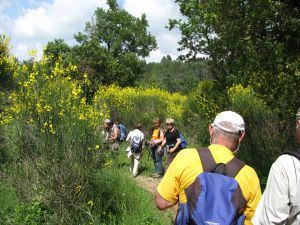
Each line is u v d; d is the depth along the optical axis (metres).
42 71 6.79
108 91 21.23
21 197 6.73
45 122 6.46
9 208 6.54
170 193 2.85
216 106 13.61
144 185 10.38
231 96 12.72
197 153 2.84
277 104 9.78
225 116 2.92
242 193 2.65
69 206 6.23
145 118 19.80
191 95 19.50
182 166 2.80
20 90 6.79
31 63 6.88
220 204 2.58
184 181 2.76
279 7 9.45
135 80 59.94
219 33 10.24
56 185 6.26
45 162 6.33
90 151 6.56
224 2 9.62
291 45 9.88
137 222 6.76
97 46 50.06
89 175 6.56
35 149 6.57
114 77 52.06
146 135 19.47
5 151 7.49
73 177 6.32
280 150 10.02
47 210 6.39
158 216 7.18
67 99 6.64
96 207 6.61
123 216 6.89
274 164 2.55
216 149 2.85
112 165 7.94
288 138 9.99
